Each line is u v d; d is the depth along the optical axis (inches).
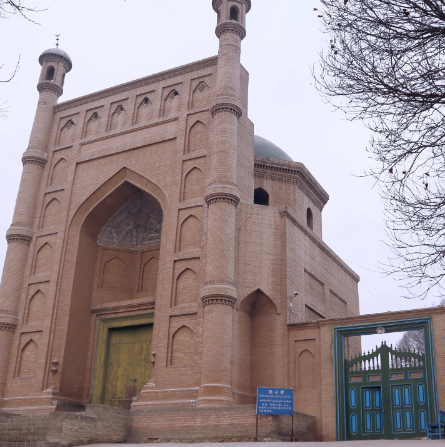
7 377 593.9
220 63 592.4
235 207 540.1
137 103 653.3
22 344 602.2
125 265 652.7
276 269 549.6
